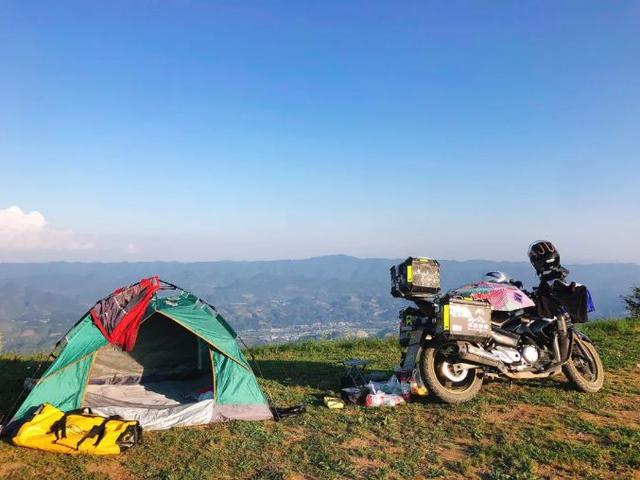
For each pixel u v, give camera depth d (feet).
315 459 16.55
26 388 23.02
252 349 41.14
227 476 15.48
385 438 18.30
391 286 24.03
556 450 16.60
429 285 22.62
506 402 21.98
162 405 22.15
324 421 20.29
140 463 16.60
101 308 22.15
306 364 32.55
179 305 24.81
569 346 23.02
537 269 23.90
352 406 22.15
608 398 22.39
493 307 22.49
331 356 35.96
